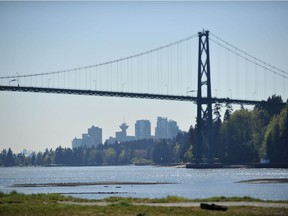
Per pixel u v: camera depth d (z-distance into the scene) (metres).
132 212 88.56
